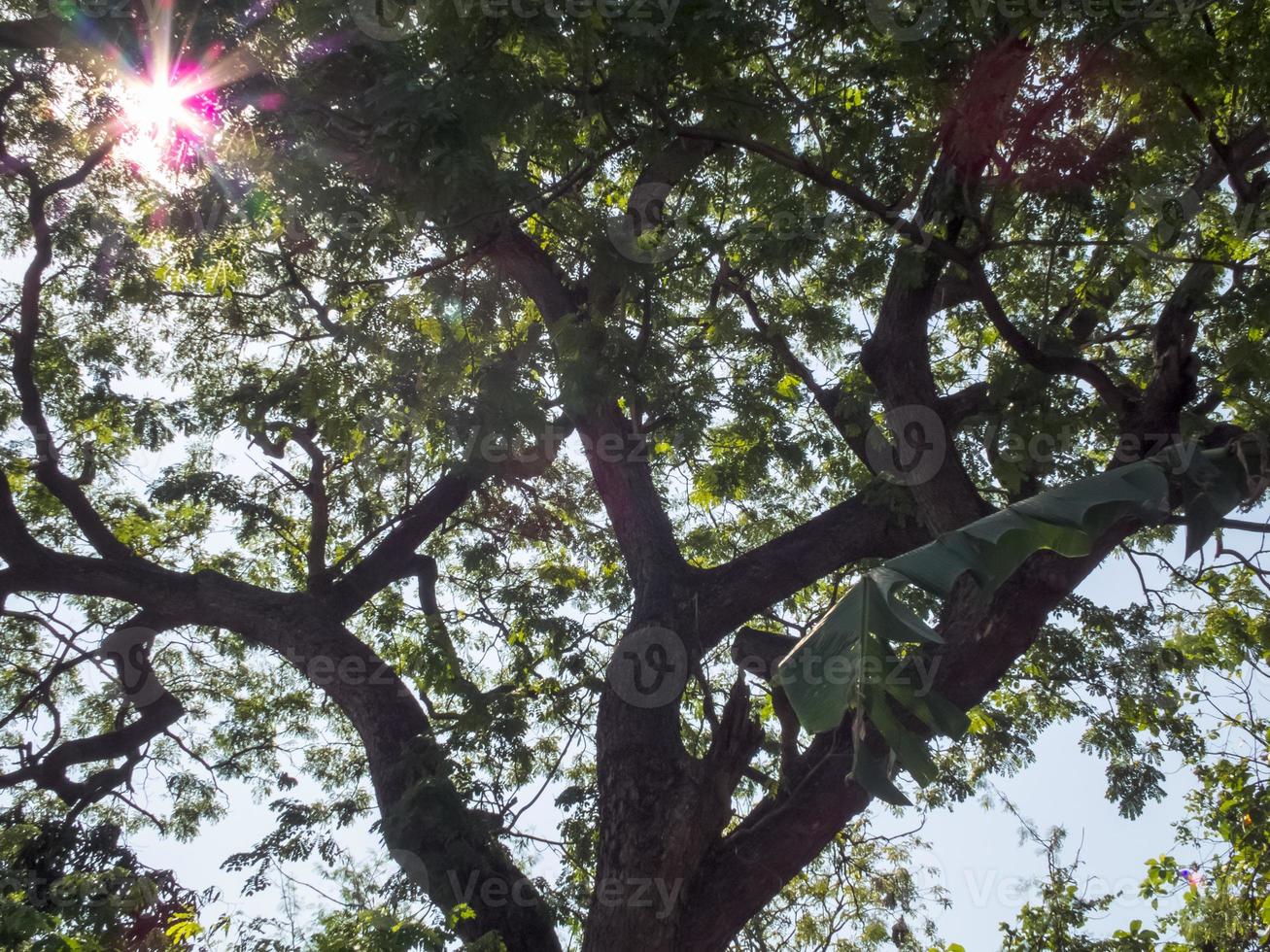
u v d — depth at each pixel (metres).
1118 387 10.02
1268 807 10.88
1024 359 9.46
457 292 10.66
